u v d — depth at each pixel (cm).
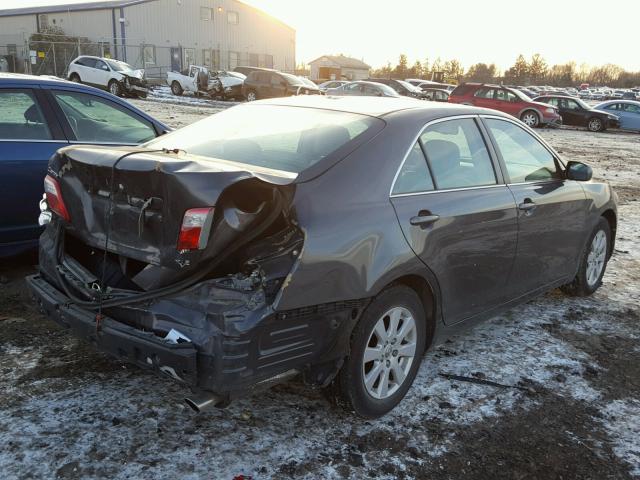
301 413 320
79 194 290
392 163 312
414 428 315
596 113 2683
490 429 320
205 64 4744
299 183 272
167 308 258
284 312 253
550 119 2555
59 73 3838
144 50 4209
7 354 361
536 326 462
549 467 293
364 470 279
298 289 255
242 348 245
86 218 287
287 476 270
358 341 293
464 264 350
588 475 289
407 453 294
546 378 380
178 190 243
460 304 358
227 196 252
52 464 265
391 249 294
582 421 335
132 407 313
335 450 291
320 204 271
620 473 293
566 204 449
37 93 486
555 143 1995
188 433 295
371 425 314
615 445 315
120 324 270
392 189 309
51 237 325
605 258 543
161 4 4347
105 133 527
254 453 284
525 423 328
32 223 478
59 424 294
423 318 332
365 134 314
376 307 296
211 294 251
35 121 480
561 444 312
